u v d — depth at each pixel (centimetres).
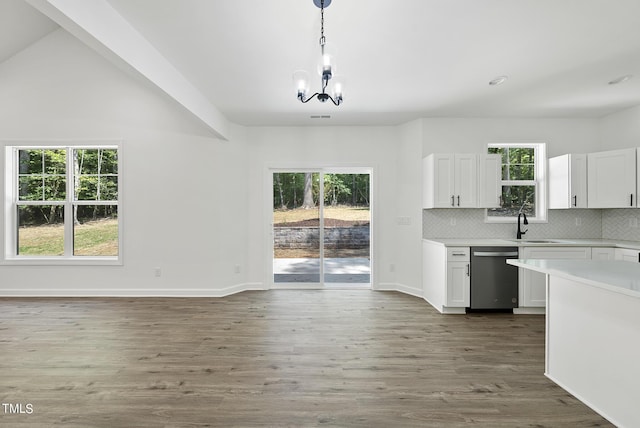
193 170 463
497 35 247
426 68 303
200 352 277
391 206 493
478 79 328
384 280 495
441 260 388
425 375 239
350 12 217
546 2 207
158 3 206
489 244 380
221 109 419
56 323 348
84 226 472
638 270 202
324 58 188
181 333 320
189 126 462
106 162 472
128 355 271
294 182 507
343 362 259
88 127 459
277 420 188
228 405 202
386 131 493
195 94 346
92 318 365
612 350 186
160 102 460
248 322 351
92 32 192
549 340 236
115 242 473
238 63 290
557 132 452
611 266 217
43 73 456
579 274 190
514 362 260
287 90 354
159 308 402
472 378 235
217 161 464
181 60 285
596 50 270
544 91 359
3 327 337
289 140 497
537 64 295
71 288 460
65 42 455
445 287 379
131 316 372
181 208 463
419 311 391
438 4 209
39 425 183
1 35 419
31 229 471
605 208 432
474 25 233
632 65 297
